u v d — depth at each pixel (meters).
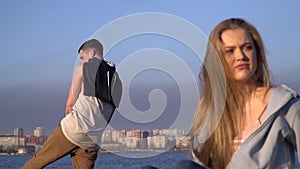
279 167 2.35
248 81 2.47
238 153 2.36
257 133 2.36
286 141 2.38
